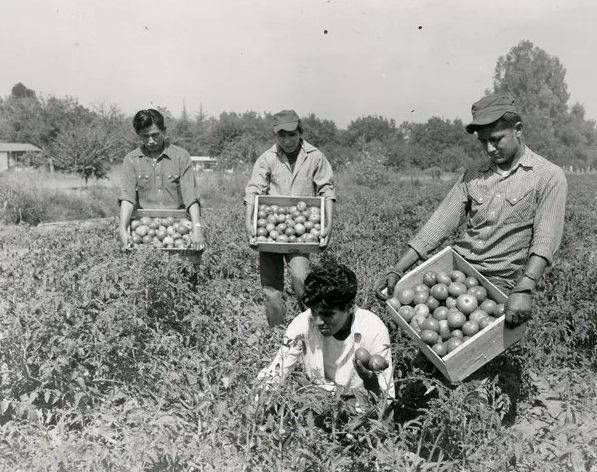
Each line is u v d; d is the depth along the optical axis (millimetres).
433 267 4676
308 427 3285
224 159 40688
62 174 34250
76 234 9641
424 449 4020
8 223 19562
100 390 4371
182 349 4605
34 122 61719
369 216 14875
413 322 4344
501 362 4777
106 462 3500
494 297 4281
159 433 3506
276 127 6230
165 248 6648
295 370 4125
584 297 6715
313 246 6176
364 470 3473
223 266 9000
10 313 4512
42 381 4141
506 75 89812
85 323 4441
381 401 3449
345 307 3758
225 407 3482
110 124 44688
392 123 104500
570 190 30812
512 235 4391
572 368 5645
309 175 6547
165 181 6969
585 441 3352
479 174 4504
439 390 3584
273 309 6348
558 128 87250
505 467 3311
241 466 3305
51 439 3730
